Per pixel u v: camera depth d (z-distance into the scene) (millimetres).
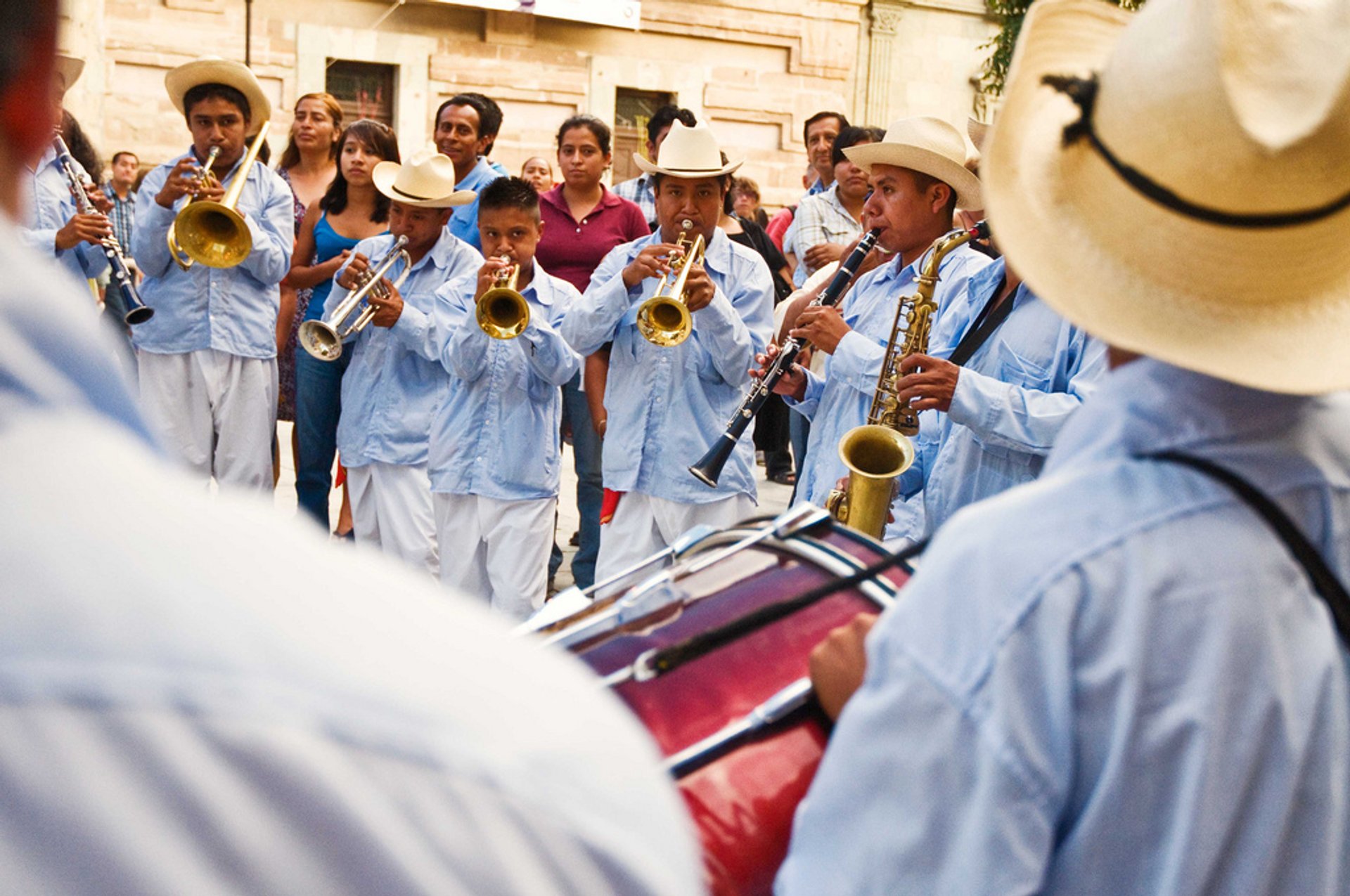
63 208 5828
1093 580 1112
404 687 503
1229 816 1107
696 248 4418
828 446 3807
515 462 4688
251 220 5668
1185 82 1218
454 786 489
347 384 5137
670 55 16547
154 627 472
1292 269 1238
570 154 6543
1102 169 1296
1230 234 1227
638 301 4512
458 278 5121
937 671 1129
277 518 573
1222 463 1190
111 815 444
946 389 2986
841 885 1151
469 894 480
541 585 4828
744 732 1597
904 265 3980
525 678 549
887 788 1139
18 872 436
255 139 5652
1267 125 1187
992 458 3141
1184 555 1123
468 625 565
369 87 15445
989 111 17906
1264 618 1121
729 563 1910
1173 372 1239
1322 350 1231
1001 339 3201
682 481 4410
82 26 11961
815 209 7707
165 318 5629
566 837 504
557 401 4805
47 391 512
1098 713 1103
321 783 468
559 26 15977
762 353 4523
